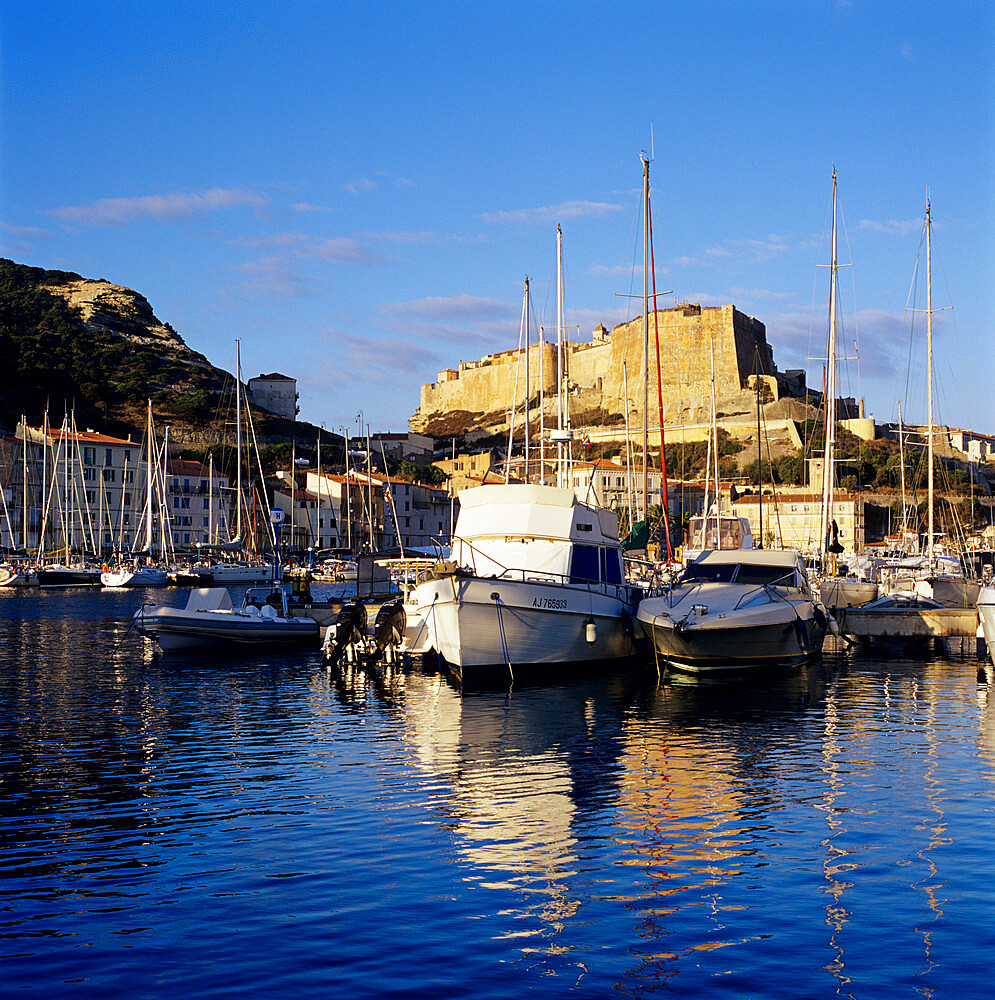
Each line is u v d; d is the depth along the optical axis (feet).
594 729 80.33
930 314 191.42
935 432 628.69
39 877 47.11
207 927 41.42
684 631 98.94
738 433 615.98
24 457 399.44
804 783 62.95
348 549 372.38
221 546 395.75
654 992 35.83
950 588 160.04
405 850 50.52
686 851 50.21
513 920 41.96
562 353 173.68
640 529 125.18
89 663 126.11
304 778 65.16
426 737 77.82
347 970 37.55
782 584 111.55
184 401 629.92
